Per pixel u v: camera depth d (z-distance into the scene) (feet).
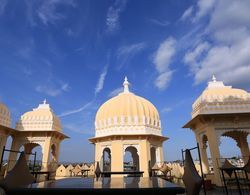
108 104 74.13
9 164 63.62
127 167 85.05
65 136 76.59
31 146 76.33
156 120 72.69
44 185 11.32
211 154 48.08
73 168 76.28
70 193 9.79
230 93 51.34
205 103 50.01
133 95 76.69
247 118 50.08
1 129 60.90
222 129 49.85
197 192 11.41
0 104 63.26
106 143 68.18
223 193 39.01
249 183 35.32
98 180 14.62
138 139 66.59
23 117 69.56
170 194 9.62
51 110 74.43
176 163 67.77
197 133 56.85
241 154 57.77
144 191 9.57
